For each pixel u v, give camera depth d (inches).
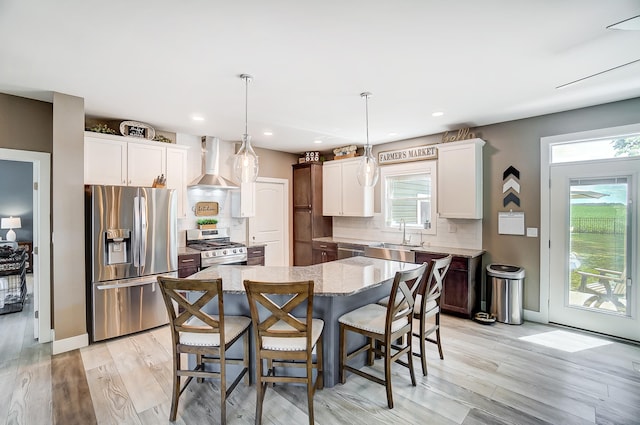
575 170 138.9
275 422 78.9
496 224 161.3
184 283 76.5
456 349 120.3
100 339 126.3
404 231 191.3
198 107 134.5
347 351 100.0
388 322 84.1
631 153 126.6
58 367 106.4
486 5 67.2
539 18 72.0
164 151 159.9
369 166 123.2
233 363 84.3
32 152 123.3
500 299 148.6
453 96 122.8
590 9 68.6
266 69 98.5
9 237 254.7
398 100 127.0
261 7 67.5
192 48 85.4
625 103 126.6
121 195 131.9
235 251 180.4
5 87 112.0
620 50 86.8
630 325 126.6
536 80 107.4
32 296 193.8
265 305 75.5
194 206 190.9
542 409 83.9
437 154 181.3
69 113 119.7
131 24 73.8
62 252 117.9
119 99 124.6
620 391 92.1
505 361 110.7
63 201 118.0
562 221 142.6
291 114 145.0
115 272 130.6
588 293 136.8
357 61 93.5
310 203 230.8
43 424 78.2
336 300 95.6
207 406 85.7
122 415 81.7
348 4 66.7
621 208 128.5
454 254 156.3
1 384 96.0
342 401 87.5
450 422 78.8
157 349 121.0
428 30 77.0
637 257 124.9
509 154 157.0
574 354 115.7
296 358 76.3
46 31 76.4
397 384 96.2
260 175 224.8
